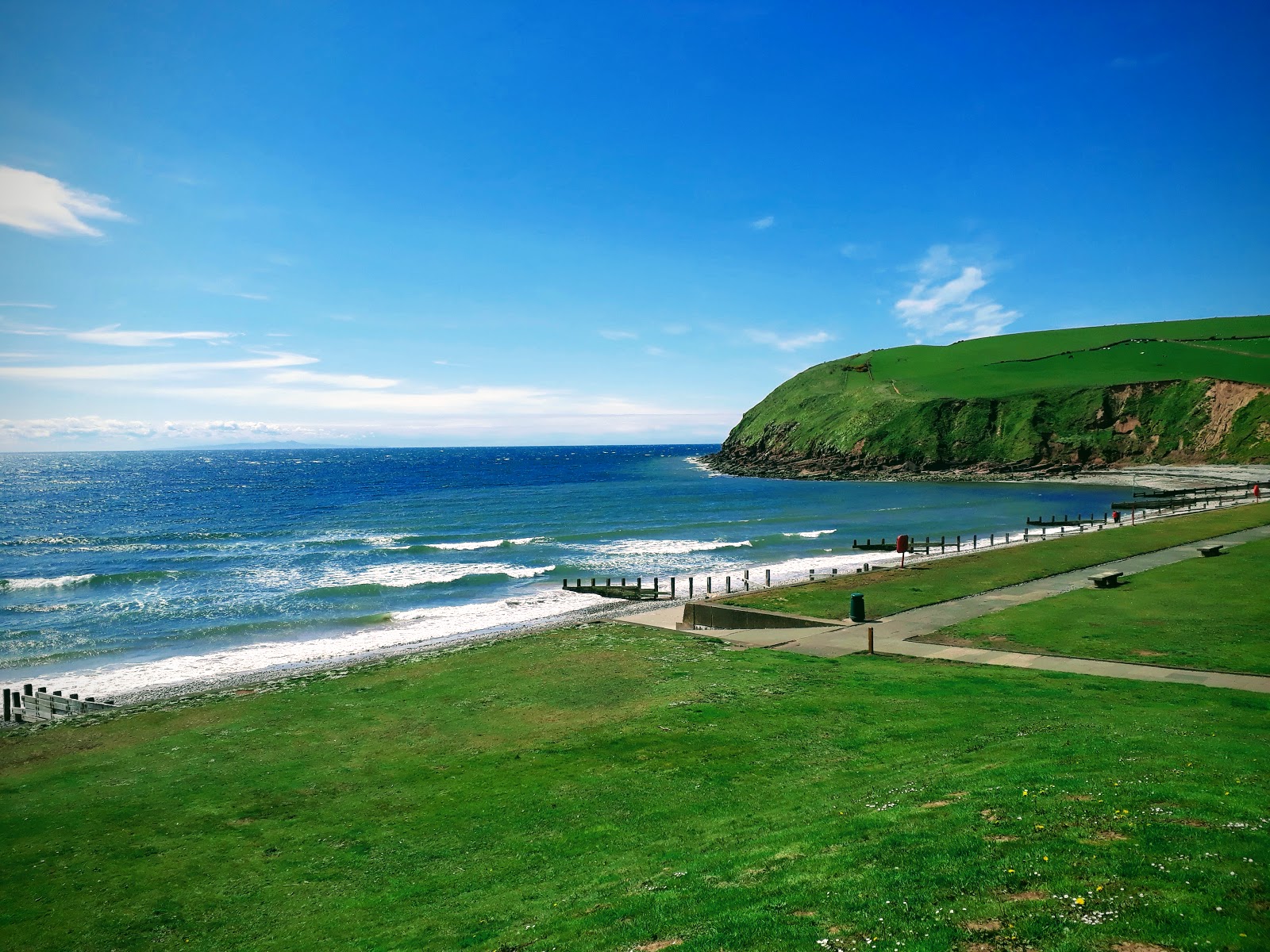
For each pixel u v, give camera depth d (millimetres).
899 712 20891
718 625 35969
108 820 17469
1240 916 7801
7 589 51500
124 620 42938
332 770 19859
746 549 66750
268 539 76688
